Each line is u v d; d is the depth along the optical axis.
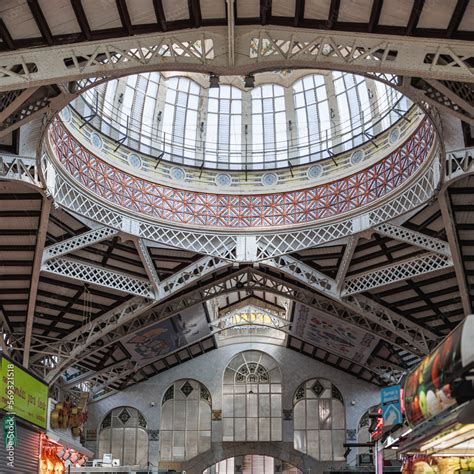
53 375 31.62
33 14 13.41
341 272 28.80
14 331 31.53
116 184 27.42
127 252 28.80
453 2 12.77
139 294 29.47
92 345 33.72
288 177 30.36
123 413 43.53
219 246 29.41
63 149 24.19
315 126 30.86
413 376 11.13
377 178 26.73
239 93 32.09
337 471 30.28
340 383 43.72
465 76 13.56
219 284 33.16
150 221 28.09
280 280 31.64
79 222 25.95
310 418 43.25
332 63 14.16
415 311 31.30
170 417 43.44
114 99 28.72
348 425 42.75
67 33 14.09
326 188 28.80
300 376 43.97
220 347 44.56
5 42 14.02
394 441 14.78
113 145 27.94
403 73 13.91
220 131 31.66
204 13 14.05
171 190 29.47
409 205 24.48
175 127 30.94
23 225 23.91
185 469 42.22
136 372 42.50
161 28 14.26
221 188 30.38
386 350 37.69
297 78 31.27
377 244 27.94
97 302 30.91
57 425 18.98
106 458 34.94
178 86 31.17
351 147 28.91
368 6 13.29
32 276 26.03
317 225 28.44
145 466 42.22
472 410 8.15
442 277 28.08
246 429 43.03
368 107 28.59
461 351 8.06
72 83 16.52
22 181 20.14
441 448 12.59
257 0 13.66
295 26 14.12
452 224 23.08
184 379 44.19
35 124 20.02
